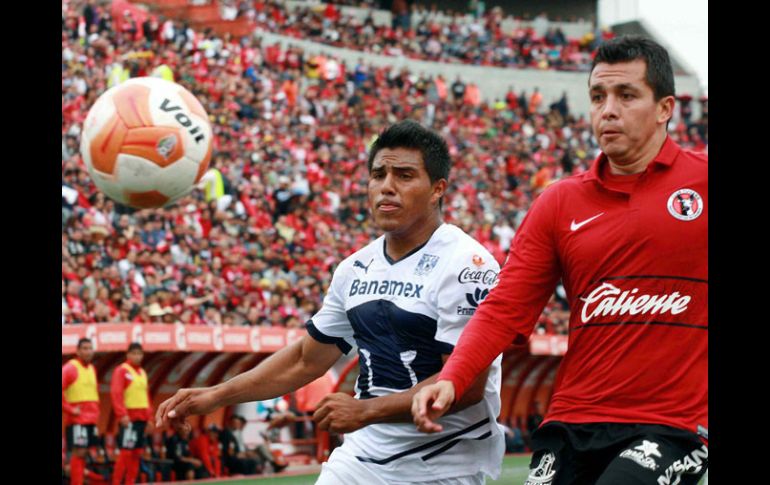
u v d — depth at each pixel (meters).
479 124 40.66
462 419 5.41
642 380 4.41
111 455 17.39
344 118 35.97
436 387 4.38
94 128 7.06
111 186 7.13
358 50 43.28
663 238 4.41
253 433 19.75
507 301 4.67
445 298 5.28
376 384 5.52
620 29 53.28
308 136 33.38
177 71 31.02
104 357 17.55
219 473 18.28
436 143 5.45
